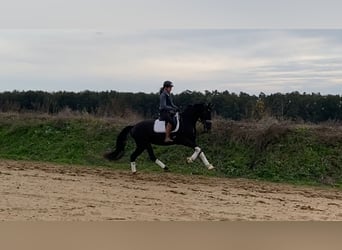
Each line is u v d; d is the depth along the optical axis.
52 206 9.16
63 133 18.73
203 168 14.98
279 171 14.24
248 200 10.27
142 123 13.56
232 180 13.30
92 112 21.08
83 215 8.50
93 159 16.52
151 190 11.12
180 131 13.20
